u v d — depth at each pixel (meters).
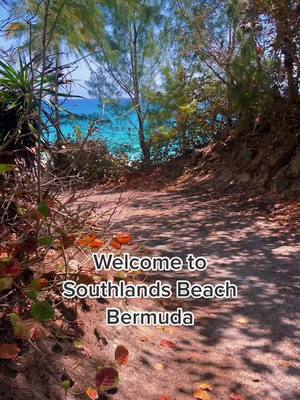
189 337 3.60
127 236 3.83
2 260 2.74
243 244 6.29
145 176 13.79
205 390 2.88
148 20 14.39
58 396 2.43
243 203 8.94
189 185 11.88
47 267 3.30
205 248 6.11
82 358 2.78
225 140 12.72
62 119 3.35
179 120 14.63
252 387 2.96
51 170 3.37
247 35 11.02
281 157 10.11
